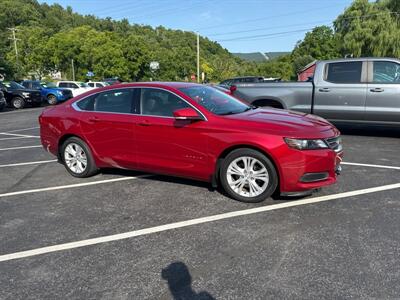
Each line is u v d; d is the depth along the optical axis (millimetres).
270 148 4289
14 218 4418
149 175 5980
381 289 2809
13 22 95000
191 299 2783
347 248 3439
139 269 3213
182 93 4980
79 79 59906
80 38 66312
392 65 7879
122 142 5379
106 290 2932
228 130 4531
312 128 4461
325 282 2922
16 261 3430
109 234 3916
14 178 6141
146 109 5211
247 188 4707
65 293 2914
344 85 8164
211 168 4734
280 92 8633
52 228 4105
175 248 3559
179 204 4684
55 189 5465
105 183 5656
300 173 4273
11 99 22312
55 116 6043
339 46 46844
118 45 64438
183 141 4848
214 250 3492
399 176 5613
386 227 3854
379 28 41781
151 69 72375
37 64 59188
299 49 91188
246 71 106375
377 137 8703
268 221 4082
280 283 2932
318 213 4258
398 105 7809
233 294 2818
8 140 10156
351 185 5207
